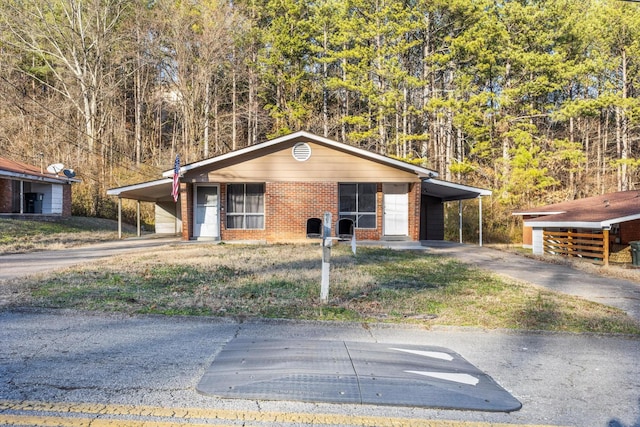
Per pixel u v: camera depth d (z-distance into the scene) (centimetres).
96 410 326
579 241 1634
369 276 935
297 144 1708
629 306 754
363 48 3203
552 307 700
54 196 2652
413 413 337
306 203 1709
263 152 1706
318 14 3422
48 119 3359
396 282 894
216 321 577
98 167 3347
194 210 1794
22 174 2306
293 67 3591
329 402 348
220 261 1134
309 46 3472
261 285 810
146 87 4088
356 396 358
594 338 554
